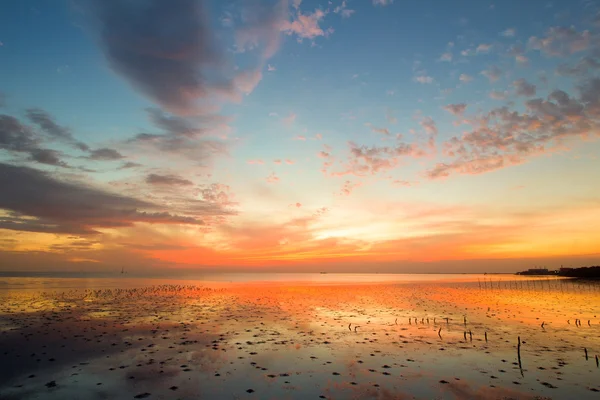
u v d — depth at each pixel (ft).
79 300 146.10
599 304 145.07
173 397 40.47
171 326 84.99
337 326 86.58
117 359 55.52
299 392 42.27
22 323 87.56
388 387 44.14
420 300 157.48
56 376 47.39
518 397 41.09
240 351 61.00
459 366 52.95
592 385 44.98
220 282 349.41
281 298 163.12
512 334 77.51
